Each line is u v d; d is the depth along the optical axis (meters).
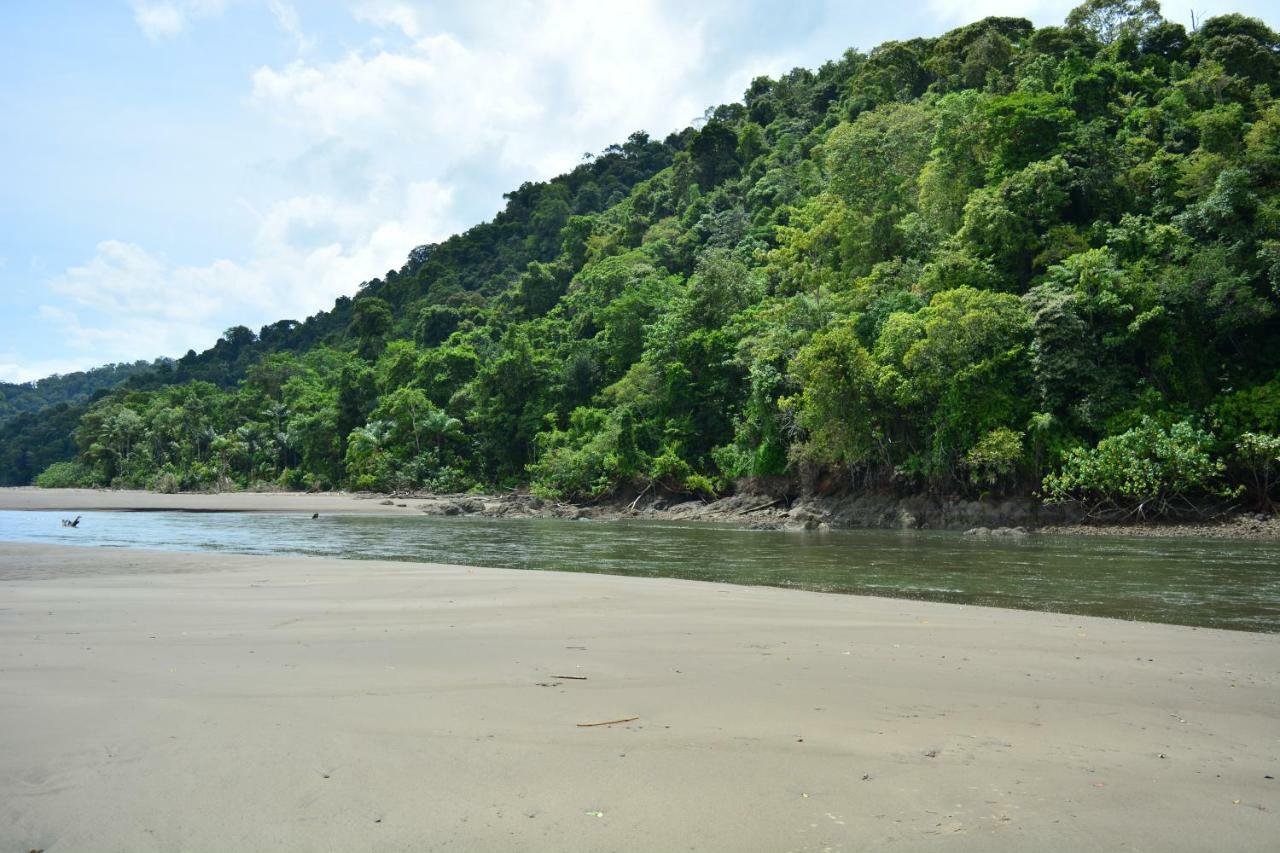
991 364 35.69
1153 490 31.48
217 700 6.84
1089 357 34.50
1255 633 11.24
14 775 5.07
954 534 32.75
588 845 4.15
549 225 155.38
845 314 45.62
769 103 118.81
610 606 13.04
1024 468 35.16
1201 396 33.06
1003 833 4.37
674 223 106.25
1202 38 59.38
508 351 78.31
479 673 8.02
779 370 46.41
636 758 5.46
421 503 60.66
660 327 61.00
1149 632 11.11
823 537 31.47
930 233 49.53
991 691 7.63
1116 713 6.97
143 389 176.12
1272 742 6.21
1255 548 24.88
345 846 4.12
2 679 7.61
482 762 5.34
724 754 5.58
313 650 9.18
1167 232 35.69
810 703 6.99
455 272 157.25
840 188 58.00
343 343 153.00
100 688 7.25
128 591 14.88
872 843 4.22
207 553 23.86
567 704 6.84
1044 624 11.68
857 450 40.03
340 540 30.75
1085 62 51.59
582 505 54.16
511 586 15.77
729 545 27.86
